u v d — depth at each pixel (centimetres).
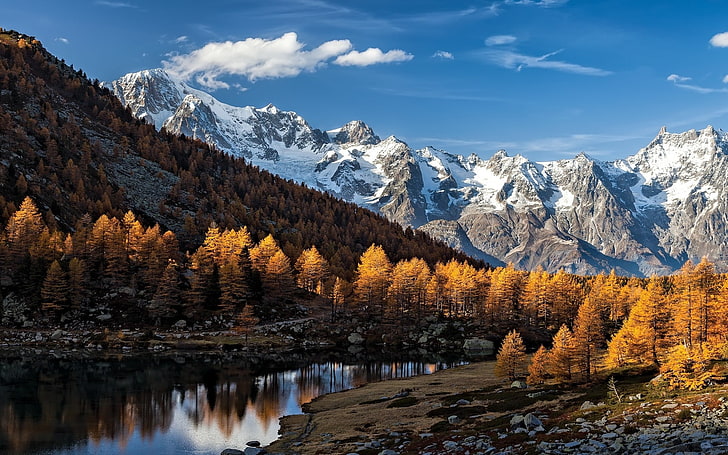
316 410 7938
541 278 17462
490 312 16588
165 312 14412
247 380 10006
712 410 4641
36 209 15975
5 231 14750
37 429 6644
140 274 15400
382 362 12681
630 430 4506
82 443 6225
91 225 17250
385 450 5247
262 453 5712
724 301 8431
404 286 16625
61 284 13525
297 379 10288
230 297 15162
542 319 17600
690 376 6294
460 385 9344
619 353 8719
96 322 13650
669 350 8225
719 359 7181
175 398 8450
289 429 6925
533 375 8538
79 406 7769
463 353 14412
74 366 10594
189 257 17312
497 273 19225
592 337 8375
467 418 6588
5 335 12481
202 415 7556
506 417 6175
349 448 5712
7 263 14150
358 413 7506
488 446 4922
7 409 7469
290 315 16238
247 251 17512
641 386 6712
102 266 15212
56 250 14788
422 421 6738
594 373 8569
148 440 6400
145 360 11575
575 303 17725
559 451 4241
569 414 5659
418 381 10025
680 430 4222
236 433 6750
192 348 13088
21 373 9769
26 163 19725
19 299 13600
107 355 11906
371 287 16725
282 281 16500
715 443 3691
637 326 8731
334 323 16138
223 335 14212
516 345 9331
